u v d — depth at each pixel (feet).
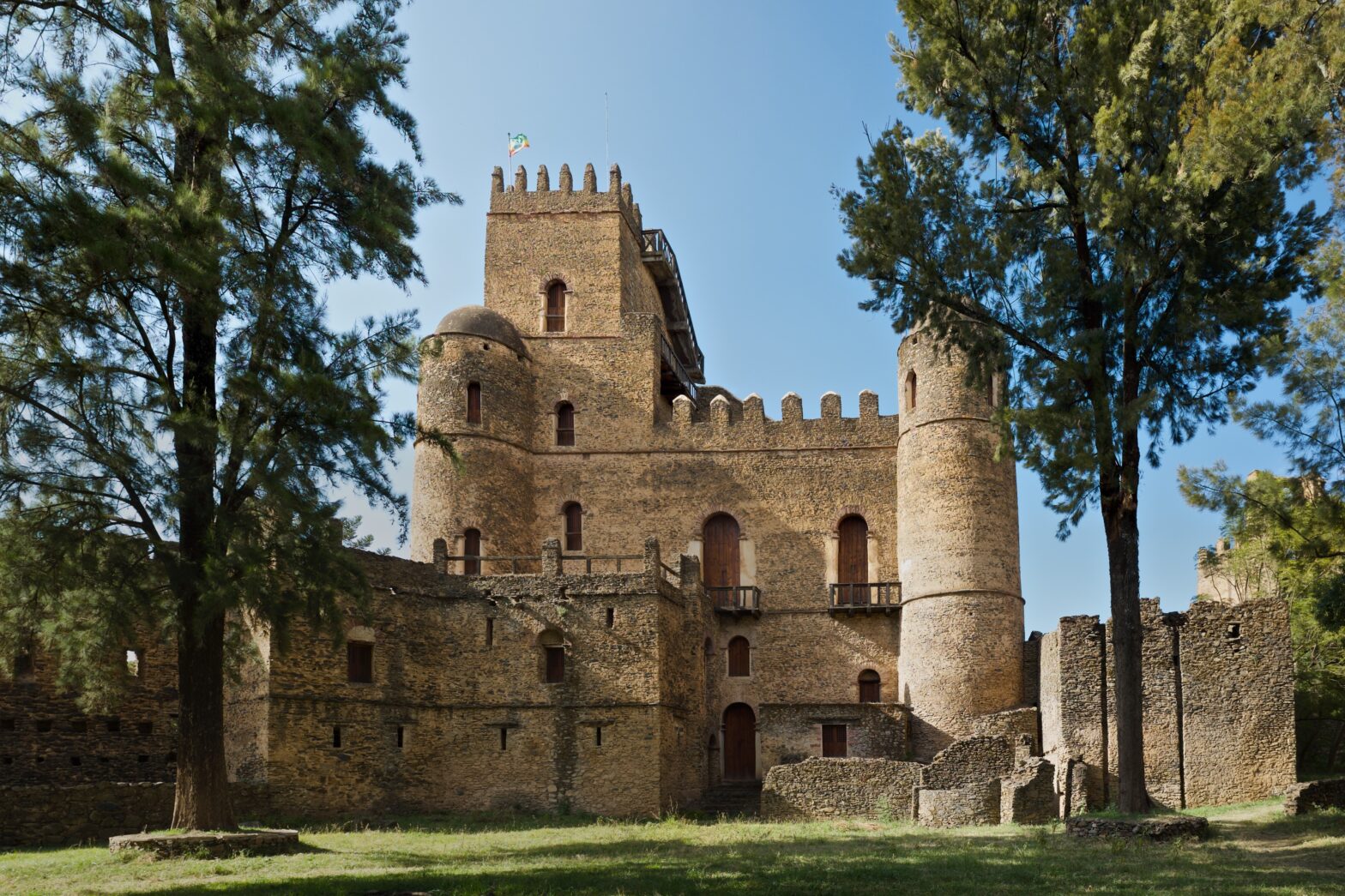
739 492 174.91
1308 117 88.94
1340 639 144.36
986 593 152.46
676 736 144.05
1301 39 91.15
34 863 86.33
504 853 94.27
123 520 87.45
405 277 97.81
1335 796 106.22
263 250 92.12
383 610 138.92
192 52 87.20
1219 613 123.75
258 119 88.74
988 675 150.30
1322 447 91.61
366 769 134.21
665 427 177.78
